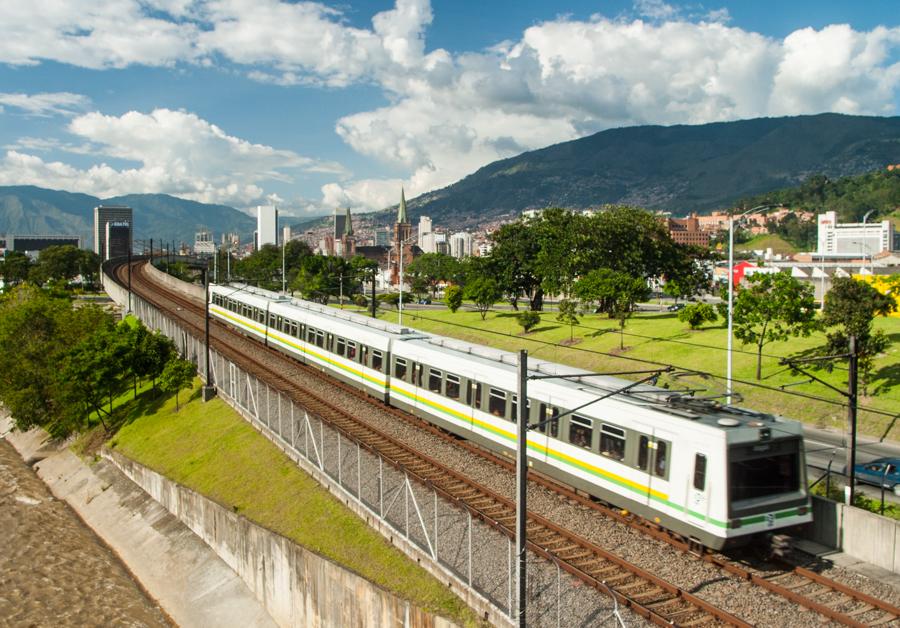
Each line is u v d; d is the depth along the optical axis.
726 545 18.09
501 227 94.69
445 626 17.94
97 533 38.28
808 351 46.31
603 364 54.81
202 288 92.44
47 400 53.81
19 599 31.34
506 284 88.38
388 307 106.38
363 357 38.28
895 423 36.56
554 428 24.25
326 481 27.36
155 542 34.03
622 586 18.00
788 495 19.16
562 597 17.72
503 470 26.88
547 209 94.31
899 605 16.81
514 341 67.81
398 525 22.78
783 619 16.23
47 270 163.00
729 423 18.88
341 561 22.36
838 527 20.05
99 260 192.62
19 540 37.34
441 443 30.30
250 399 38.53
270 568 25.62
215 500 30.88
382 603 19.89
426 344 34.69
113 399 54.38
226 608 27.11
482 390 28.19
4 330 57.06
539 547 19.45
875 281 62.12
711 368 48.94
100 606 30.25
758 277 45.56
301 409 35.56
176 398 46.53
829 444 34.84
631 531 21.11
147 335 52.25
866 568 18.88
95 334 52.28
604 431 22.17
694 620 16.36
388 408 35.97
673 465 19.59
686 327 64.00
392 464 27.66
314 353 45.19
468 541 21.03
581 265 77.31
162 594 30.41
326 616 22.44
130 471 41.22
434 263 144.38
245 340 58.41
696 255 88.31
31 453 54.31
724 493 18.11
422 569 20.62
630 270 78.88
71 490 44.44
